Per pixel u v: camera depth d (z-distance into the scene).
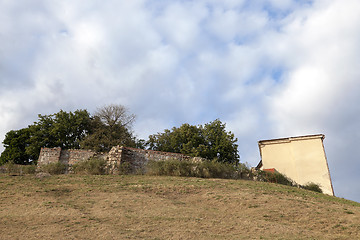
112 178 20.23
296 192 18.12
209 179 20.94
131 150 25.47
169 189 17.09
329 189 28.55
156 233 9.66
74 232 9.49
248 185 18.98
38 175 20.05
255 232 10.09
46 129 38.94
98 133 39.06
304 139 31.14
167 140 40.53
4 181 17.59
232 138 37.47
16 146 40.50
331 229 10.67
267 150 32.22
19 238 8.87
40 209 12.14
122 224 10.49
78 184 17.70
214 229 10.33
